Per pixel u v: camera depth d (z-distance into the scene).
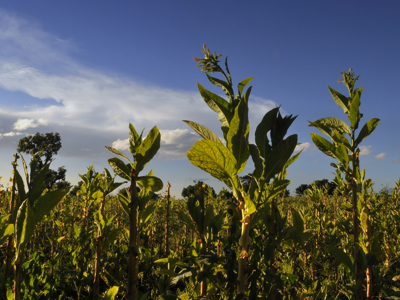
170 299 2.07
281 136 1.88
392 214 5.31
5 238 1.53
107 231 2.36
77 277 3.68
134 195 1.72
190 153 1.50
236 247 2.29
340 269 3.44
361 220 2.48
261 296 2.16
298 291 2.94
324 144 2.38
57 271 3.93
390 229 4.64
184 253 4.40
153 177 1.70
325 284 3.19
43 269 3.17
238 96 1.85
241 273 1.63
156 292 3.58
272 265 2.22
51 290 3.25
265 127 1.75
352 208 2.43
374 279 2.72
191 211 2.29
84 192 3.91
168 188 4.37
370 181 2.58
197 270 2.11
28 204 1.42
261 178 1.65
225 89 1.84
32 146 38.38
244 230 1.64
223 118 1.79
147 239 6.57
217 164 1.57
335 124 2.42
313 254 3.71
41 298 3.41
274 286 2.17
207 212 2.30
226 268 2.27
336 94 2.49
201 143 1.47
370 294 2.40
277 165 1.65
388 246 4.47
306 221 4.50
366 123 2.30
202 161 1.55
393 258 4.44
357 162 2.41
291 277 3.12
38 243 6.06
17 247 1.45
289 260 4.15
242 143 1.59
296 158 2.20
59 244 5.91
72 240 5.06
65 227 6.01
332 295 3.07
